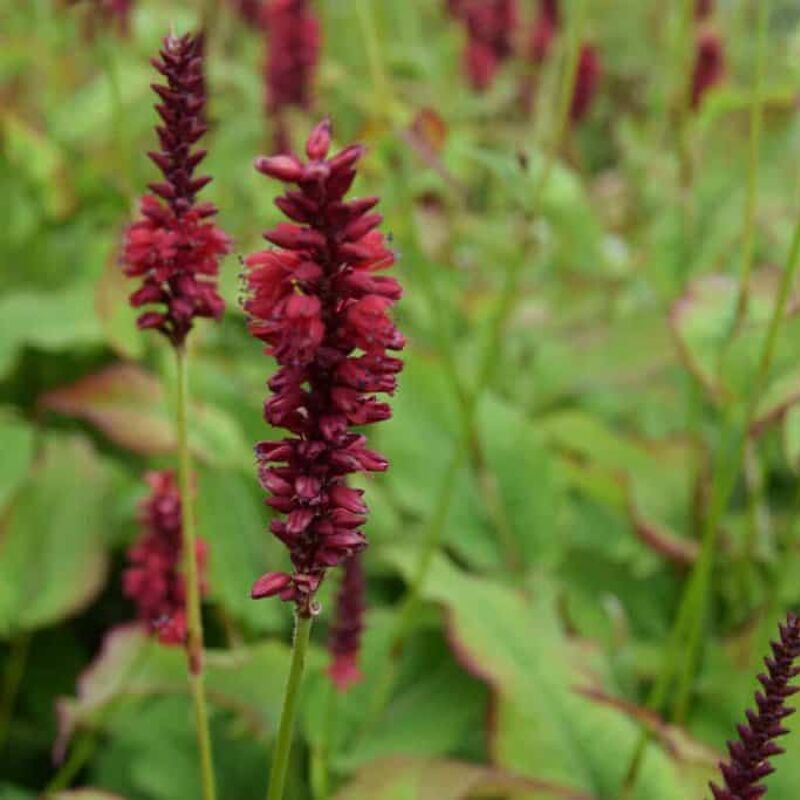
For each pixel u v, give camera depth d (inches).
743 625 25.0
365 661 24.4
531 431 27.8
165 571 21.1
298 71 30.7
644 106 52.9
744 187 31.6
